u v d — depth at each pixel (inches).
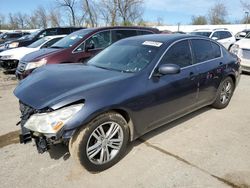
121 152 125.5
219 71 184.9
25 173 117.7
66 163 125.2
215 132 160.6
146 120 134.2
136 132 131.3
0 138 152.8
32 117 109.0
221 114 192.4
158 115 140.7
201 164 124.8
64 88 115.2
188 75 155.0
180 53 155.7
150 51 145.9
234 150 137.9
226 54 200.1
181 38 161.3
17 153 134.6
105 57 161.5
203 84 170.1
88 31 284.0
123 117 124.0
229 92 205.6
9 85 299.9
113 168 121.8
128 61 146.3
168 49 147.5
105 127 118.5
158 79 137.1
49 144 108.9
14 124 174.2
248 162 126.3
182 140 149.3
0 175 116.1
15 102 226.1
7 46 465.7
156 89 134.2
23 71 253.9
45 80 127.1
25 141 118.4
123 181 112.4
